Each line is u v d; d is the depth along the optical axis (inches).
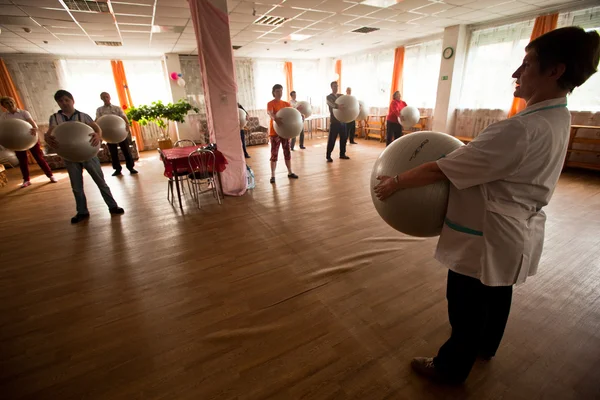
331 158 232.2
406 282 80.7
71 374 56.6
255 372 55.7
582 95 182.4
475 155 34.1
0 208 148.4
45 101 277.4
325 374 54.8
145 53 291.4
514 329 63.3
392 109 235.9
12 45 222.7
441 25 225.1
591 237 100.3
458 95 245.4
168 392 52.4
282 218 124.8
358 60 351.6
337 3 164.6
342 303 73.5
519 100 209.9
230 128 141.6
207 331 66.1
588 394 49.4
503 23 207.2
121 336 65.6
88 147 107.6
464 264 39.7
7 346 63.9
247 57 354.9
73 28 186.7
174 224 123.0
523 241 37.1
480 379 52.6
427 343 61.0
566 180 164.1
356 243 101.9
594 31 30.8
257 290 79.6
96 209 143.0
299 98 408.5
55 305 76.5
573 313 67.4
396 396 50.3
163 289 81.6
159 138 333.1
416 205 41.6
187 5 153.7
